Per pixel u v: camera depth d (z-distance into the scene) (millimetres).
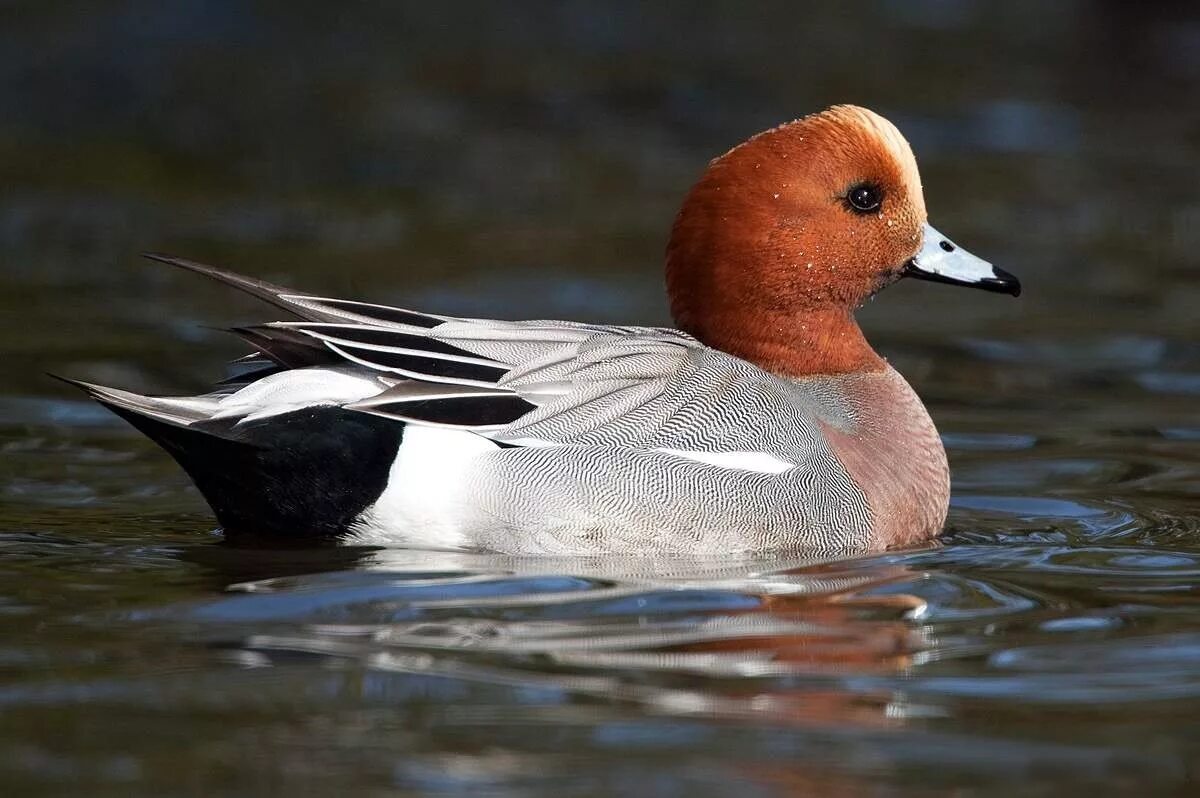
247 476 11086
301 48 29266
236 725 8250
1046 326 19219
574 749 8070
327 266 20516
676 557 11344
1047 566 11406
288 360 11406
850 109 12867
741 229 12648
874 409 12672
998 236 22281
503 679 8898
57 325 18188
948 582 10945
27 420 15055
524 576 10695
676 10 32438
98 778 7688
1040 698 8828
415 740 8133
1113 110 28031
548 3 32250
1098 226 22750
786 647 9516
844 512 11875
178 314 18750
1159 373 17453
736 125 26719
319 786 7641
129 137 25172
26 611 9805
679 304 12992
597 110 27422
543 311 18969
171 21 29297
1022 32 31891
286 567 10758
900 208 12828
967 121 27141
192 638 9375
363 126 26359
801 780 7801
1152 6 32000
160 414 10906
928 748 8203
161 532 11703
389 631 9562
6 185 22969
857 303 13016
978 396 16750
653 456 11398
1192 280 20781
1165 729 8422
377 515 11164
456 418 11211
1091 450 14906
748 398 11906
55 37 28031
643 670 9086
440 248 21453
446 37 30484
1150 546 11938
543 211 23234
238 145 25312
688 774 7836
